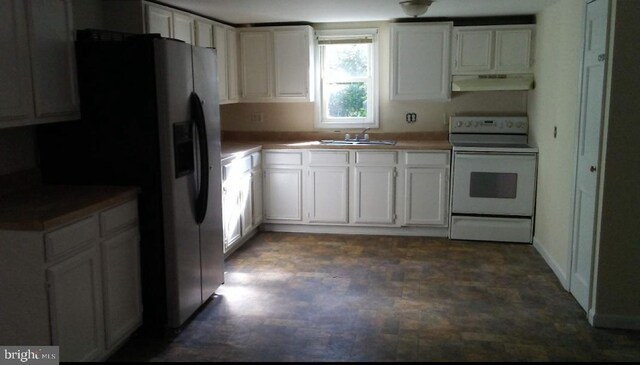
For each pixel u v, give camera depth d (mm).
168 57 2982
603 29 3176
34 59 2732
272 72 5555
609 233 3178
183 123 3166
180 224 3162
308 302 3676
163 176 3045
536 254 4734
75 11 3420
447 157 5109
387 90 5664
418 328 3252
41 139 3154
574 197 3709
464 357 2875
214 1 4137
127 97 3016
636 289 3191
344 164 5305
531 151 4914
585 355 2891
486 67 5250
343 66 5762
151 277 3135
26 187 3098
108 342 2805
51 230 2371
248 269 4375
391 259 4617
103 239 2750
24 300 2410
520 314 3451
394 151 5184
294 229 5555
